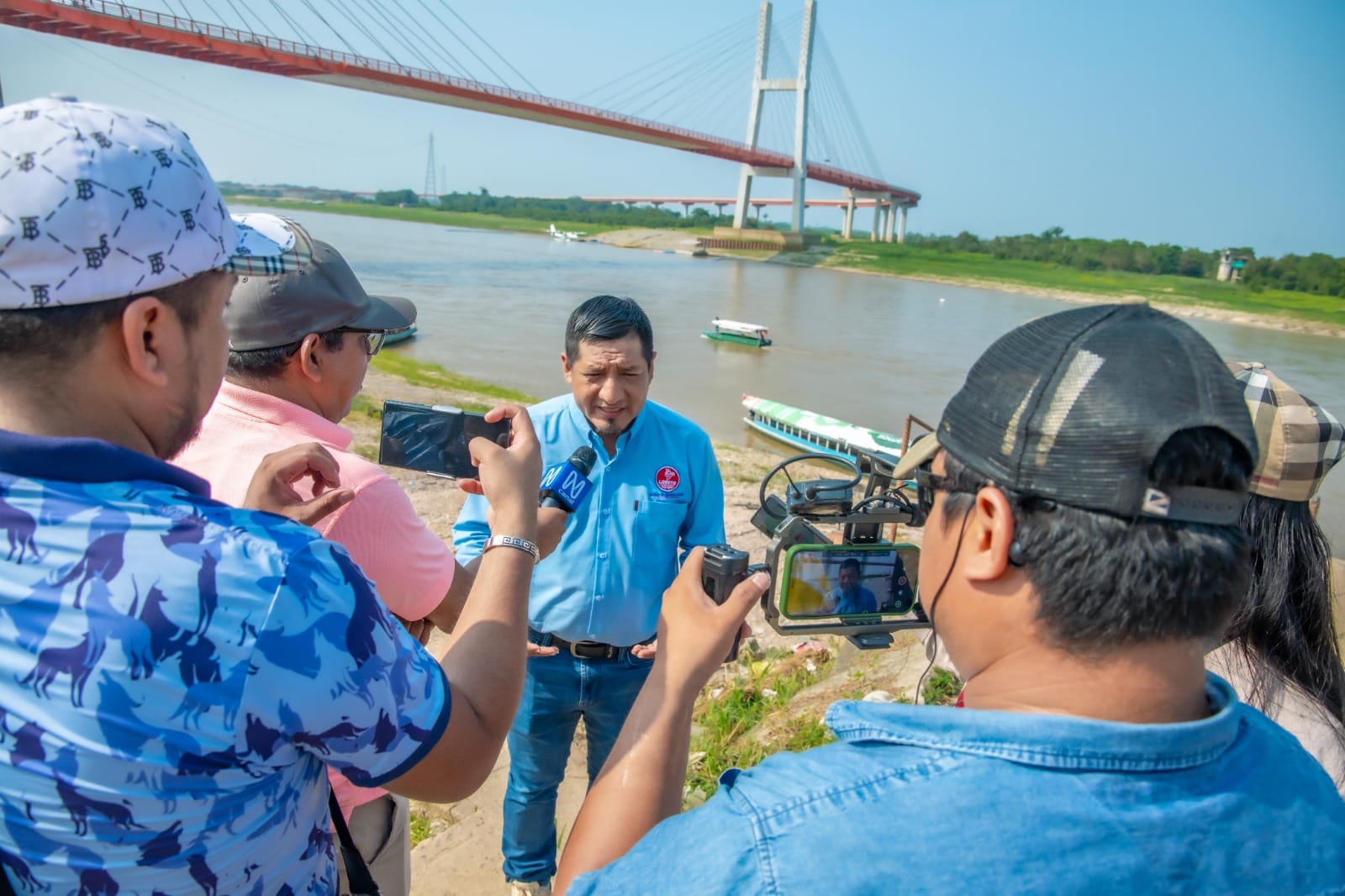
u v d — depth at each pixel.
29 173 0.92
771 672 4.67
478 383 21.25
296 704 0.99
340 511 1.64
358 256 67.12
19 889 0.97
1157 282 75.62
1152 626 0.84
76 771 0.92
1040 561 0.87
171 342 1.05
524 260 72.12
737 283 62.44
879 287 67.88
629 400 2.64
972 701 0.98
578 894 0.93
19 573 0.93
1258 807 0.86
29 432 1.01
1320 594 1.62
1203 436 0.83
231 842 1.02
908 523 1.48
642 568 2.70
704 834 0.89
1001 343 0.98
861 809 0.84
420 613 1.80
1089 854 0.80
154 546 0.95
